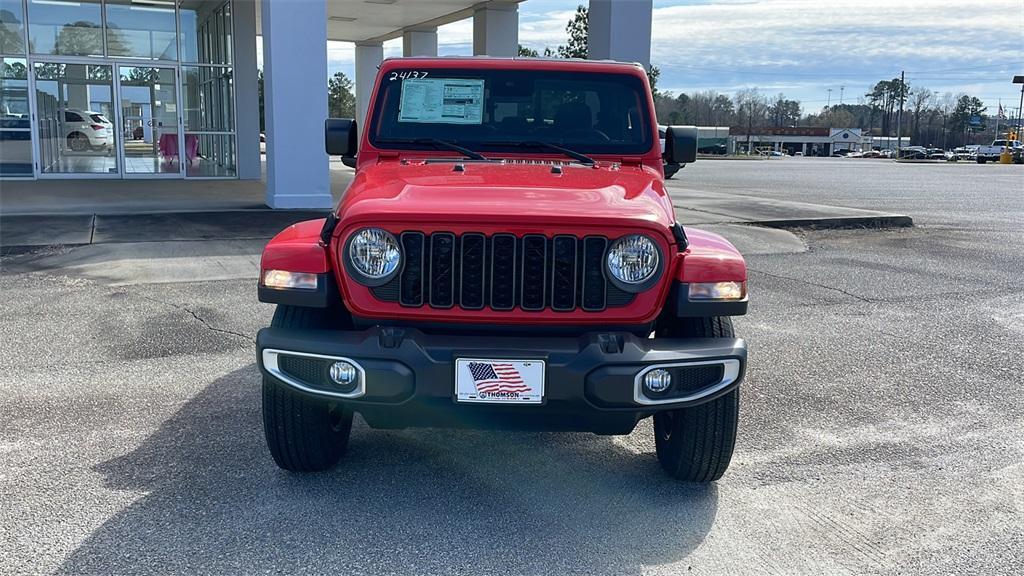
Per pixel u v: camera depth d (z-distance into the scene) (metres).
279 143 13.38
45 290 8.08
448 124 4.77
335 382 3.44
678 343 3.52
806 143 133.88
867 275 9.88
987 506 3.91
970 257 11.42
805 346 6.67
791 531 3.64
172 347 6.28
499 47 21.09
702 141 90.50
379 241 3.45
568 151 4.70
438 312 3.49
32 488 3.91
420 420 3.63
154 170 19.98
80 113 19.20
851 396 5.47
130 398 5.17
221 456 4.32
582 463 4.35
